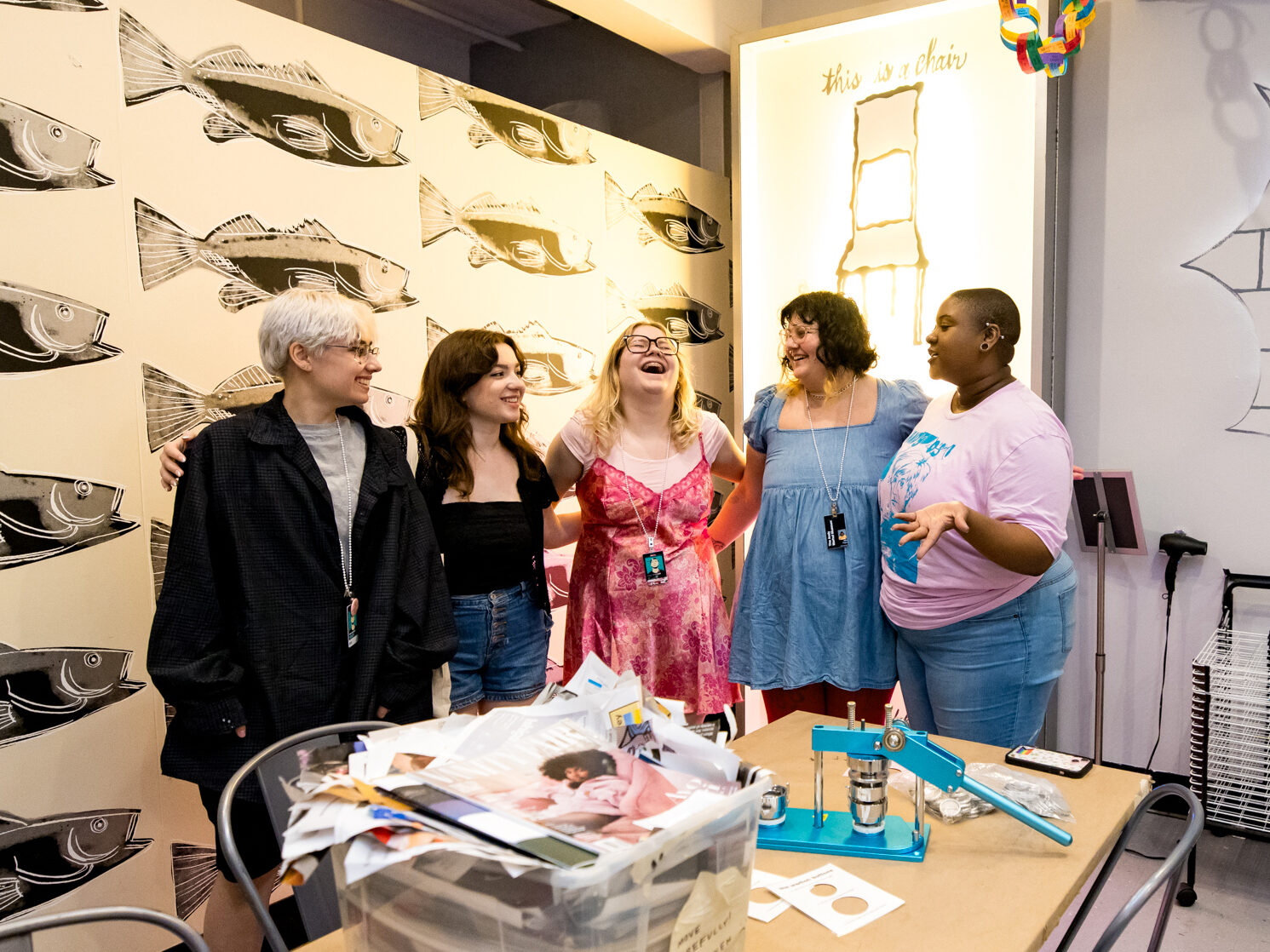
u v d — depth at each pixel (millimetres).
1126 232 3273
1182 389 3211
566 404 3666
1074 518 3389
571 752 984
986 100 3199
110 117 2176
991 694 2215
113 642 2213
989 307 2129
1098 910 2559
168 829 2338
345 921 902
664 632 2607
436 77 3049
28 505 2045
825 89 3518
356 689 1766
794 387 2688
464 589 2283
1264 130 3018
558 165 3555
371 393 2869
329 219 2717
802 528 2525
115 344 2203
